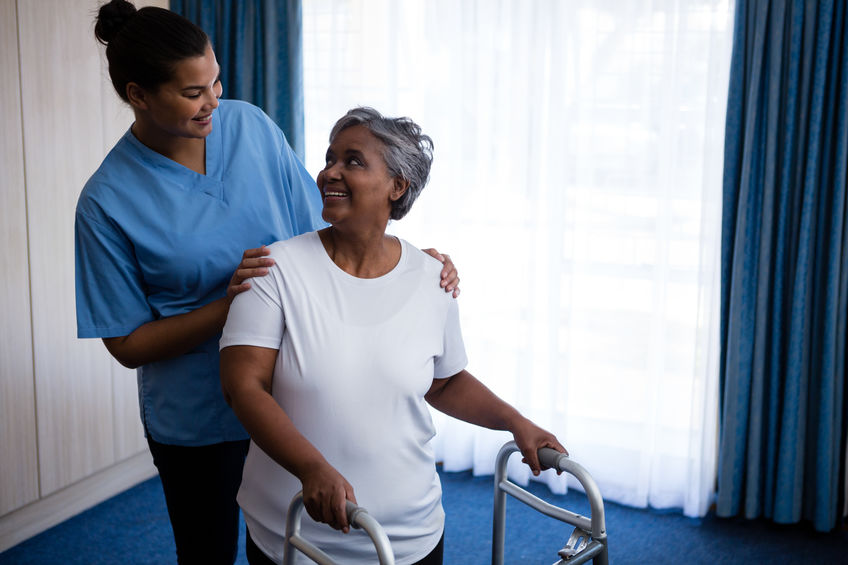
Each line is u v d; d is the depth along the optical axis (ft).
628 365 9.96
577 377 10.18
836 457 9.03
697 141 9.27
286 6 10.42
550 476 10.27
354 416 4.03
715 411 9.56
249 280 4.15
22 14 8.50
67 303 9.29
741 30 8.57
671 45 9.11
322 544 4.11
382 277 4.26
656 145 9.43
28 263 8.77
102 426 9.88
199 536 5.96
